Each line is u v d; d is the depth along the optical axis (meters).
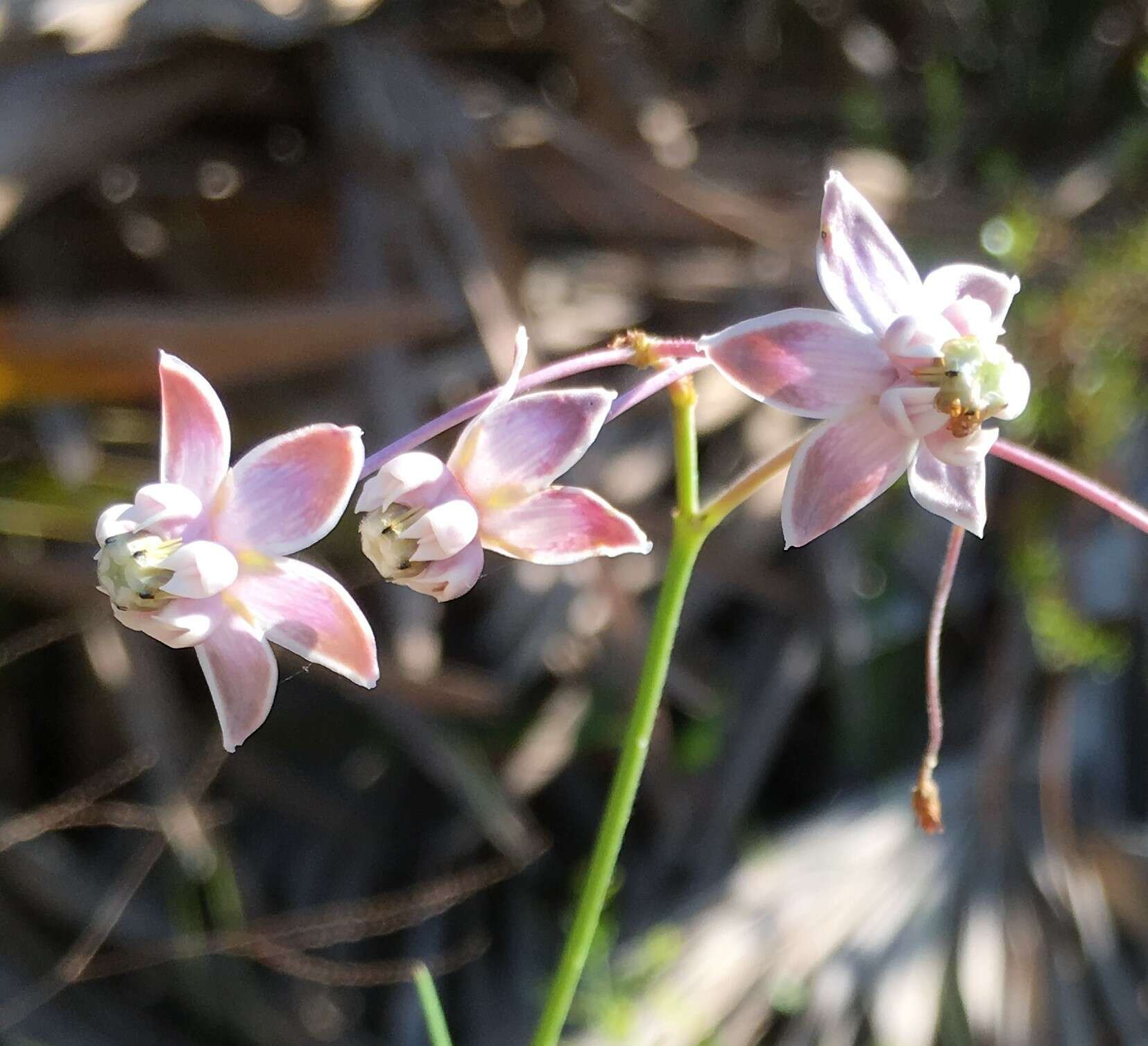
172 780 0.16
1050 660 0.17
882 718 0.18
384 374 0.16
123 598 0.09
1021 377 0.10
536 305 0.18
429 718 0.16
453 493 0.09
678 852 0.17
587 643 0.17
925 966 0.15
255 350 0.15
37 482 0.16
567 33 0.20
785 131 0.22
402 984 0.16
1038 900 0.15
